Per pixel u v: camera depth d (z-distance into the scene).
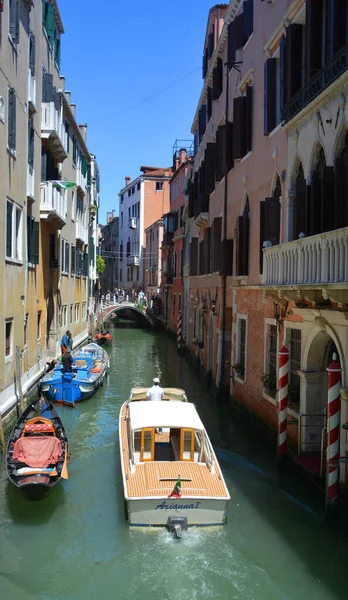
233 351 14.17
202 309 19.86
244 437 11.70
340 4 7.40
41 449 8.88
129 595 6.10
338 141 7.48
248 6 12.45
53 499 8.58
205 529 7.25
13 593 6.16
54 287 18.83
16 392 12.38
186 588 6.17
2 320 11.47
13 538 7.36
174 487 7.28
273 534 7.34
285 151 9.81
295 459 8.88
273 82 10.62
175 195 34.47
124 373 20.45
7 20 11.50
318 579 6.37
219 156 15.63
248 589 6.17
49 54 17.27
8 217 12.27
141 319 44.06
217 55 16.94
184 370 21.27
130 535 7.16
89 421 13.29
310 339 8.68
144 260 51.38
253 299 12.15
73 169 23.41
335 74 7.39
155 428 8.45
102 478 9.48
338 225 7.23
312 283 6.87
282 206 9.92
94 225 35.00
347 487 7.46
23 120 13.20
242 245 12.81
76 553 6.96
